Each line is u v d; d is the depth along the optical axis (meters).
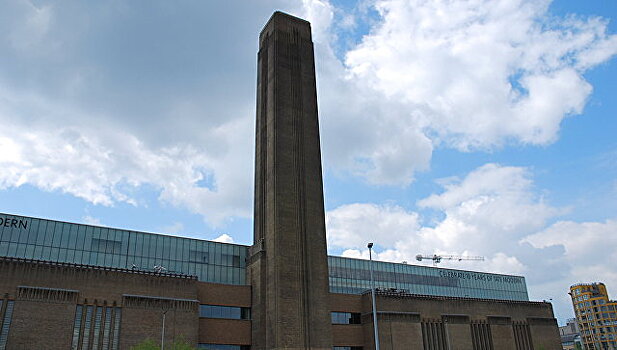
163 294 64.12
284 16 87.56
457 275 111.69
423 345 83.56
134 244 75.25
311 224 75.19
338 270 94.50
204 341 66.50
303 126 81.06
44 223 70.94
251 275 75.50
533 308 101.06
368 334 80.06
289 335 66.56
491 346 91.88
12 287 55.81
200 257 78.19
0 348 53.03
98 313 59.38
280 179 75.12
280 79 82.12
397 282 101.25
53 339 55.44
